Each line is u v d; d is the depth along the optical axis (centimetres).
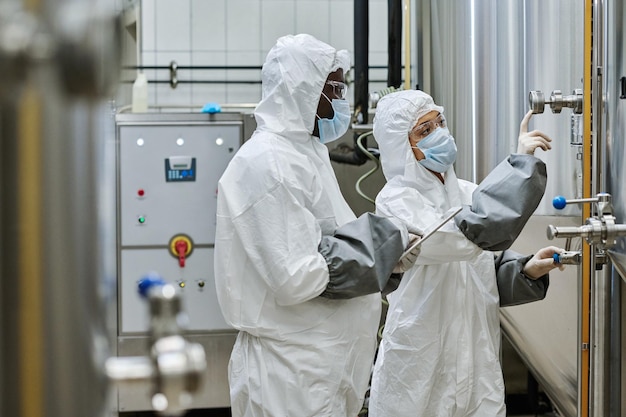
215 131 356
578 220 198
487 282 208
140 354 352
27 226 34
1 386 34
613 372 178
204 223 356
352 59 469
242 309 184
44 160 34
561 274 210
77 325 36
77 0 31
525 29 219
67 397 35
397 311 208
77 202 35
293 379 181
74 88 32
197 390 40
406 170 208
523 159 190
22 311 34
